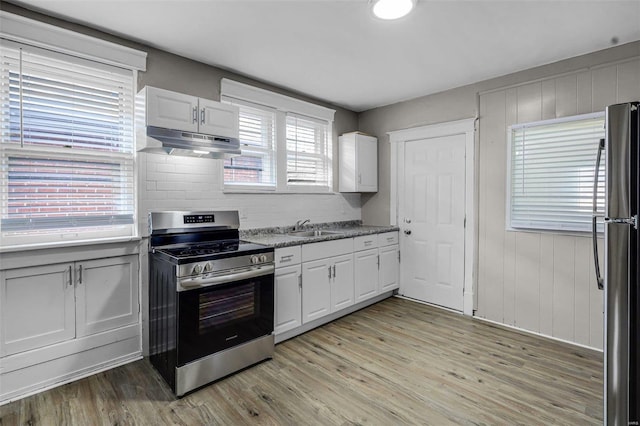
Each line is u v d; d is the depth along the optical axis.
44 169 2.19
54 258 2.16
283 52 2.69
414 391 2.12
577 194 2.78
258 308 2.46
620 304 1.53
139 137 2.40
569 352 2.65
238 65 2.94
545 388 2.15
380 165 4.27
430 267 3.80
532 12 2.12
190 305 2.10
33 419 1.85
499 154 3.21
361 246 3.56
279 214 3.53
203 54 2.71
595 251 1.82
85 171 2.35
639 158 1.48
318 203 3.95
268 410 1.94
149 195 2.60
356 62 2.88
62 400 2.02
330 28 2.31
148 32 2.36
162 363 2.27
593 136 2.70
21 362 2.05
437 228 3.73
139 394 2.09
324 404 2.00
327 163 4.08
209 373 2.19
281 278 2.78
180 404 1.99
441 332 3.04
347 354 2.62
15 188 2.10
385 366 2.44
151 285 2.47
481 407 1.96
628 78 2.53
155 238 2.50
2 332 2.00
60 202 2.25
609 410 1.57
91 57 2.30
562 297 2.87
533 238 3.02
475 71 3.08
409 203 3.98
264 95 3.35
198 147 2.45
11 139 2.07
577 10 2.10
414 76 3.20
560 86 2.84
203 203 2.92
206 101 2.55
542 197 2.97
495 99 3.23
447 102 3.59
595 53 2.67
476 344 2.79
